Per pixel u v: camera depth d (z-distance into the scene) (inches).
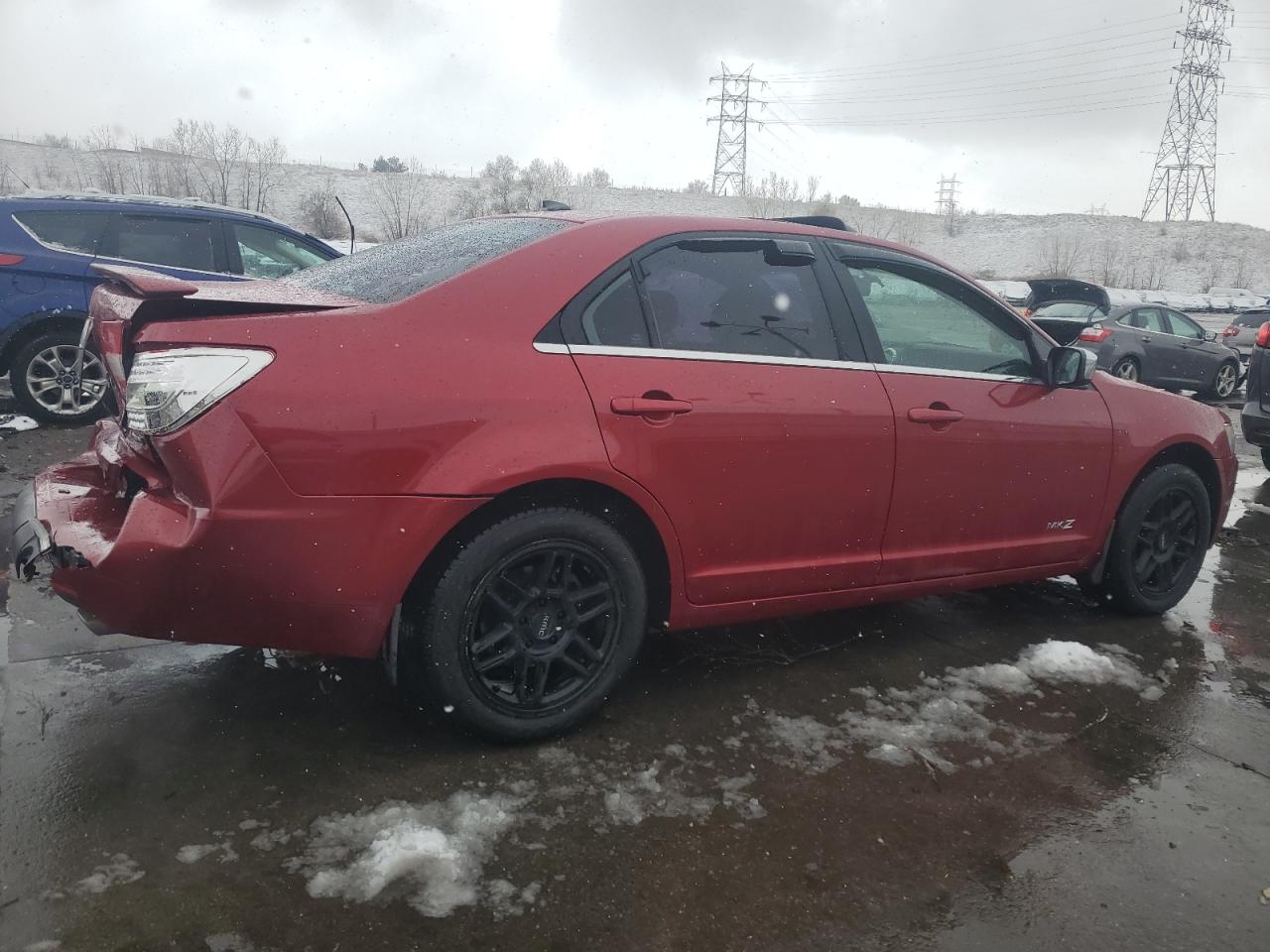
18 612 132.3
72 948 71.7
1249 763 114.8
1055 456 144.6
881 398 125.6
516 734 105.1
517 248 107.7
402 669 102.0
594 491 105.9
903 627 153.8
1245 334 666.2
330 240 1179.3
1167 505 163.6
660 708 119.2
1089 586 164.2
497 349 99.7
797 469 118.3
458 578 98.2
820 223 155.4
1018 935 81.8
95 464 111.4
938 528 134.9
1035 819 99.7
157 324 91.8
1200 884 90.5
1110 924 84.0
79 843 84.0
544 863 86.7
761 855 90.4
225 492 87.0
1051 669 138.9
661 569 115.0
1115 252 2146.9
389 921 77.5
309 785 95.7
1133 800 104.7
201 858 83.3
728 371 113.8
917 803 101.3
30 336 266.8
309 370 90.3
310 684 117.5
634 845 90.4
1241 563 205.6
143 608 89.9
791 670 133.5
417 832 88.5
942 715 122.3
